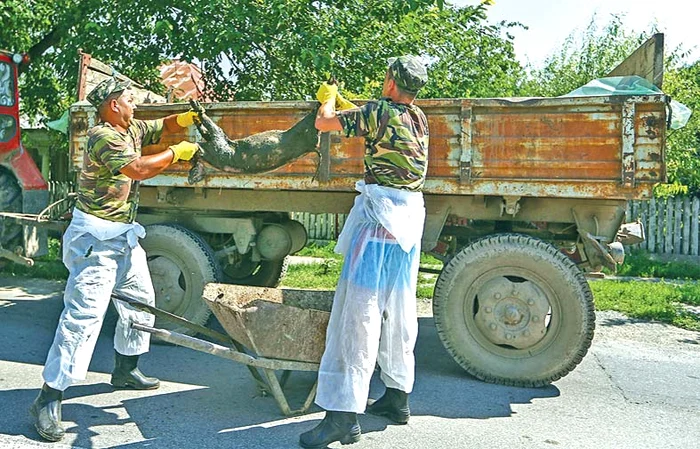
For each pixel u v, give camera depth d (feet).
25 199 24.03
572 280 15.14
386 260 11.82
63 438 11.99
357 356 11.59
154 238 18.26
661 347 20.24
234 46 27.53
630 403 14.79
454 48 33.27
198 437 12.25
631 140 14.29
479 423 13.34
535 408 14.30
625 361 18.43
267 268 23.43
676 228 40.96
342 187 16.22
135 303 12.91
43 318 21.99
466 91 33.09
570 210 15.83
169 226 18.45
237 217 19.17
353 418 11.78
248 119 16.67
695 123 41.88
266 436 12.35
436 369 17.19
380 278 11.76
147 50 29.63
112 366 16.69
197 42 28.37
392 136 11.75
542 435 12.77
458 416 13.70
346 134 11.78
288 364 12.98
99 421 12.92
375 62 29.30
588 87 16.98
